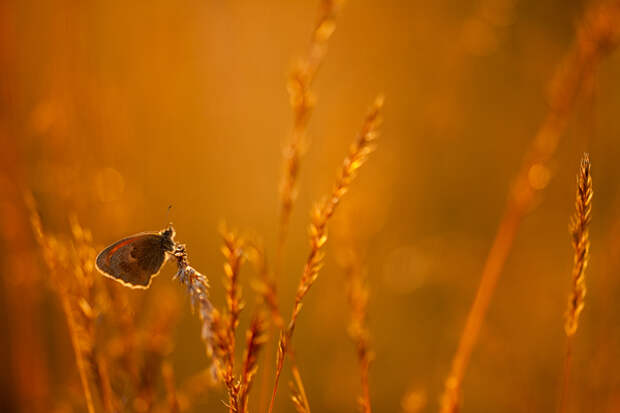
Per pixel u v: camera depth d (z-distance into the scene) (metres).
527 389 0.78
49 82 0.78
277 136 1.02
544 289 0.88
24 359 0.75
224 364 0.63
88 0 0.87
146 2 0.93
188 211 0.91
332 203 0.64
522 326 0.85
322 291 0.81
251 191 1.01
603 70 0.84
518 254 0.91
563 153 0.89
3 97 0.76
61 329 0.77
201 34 1.00
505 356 0.79
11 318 0.75
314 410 0.80
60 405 0.73
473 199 0.97
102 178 0.75
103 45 0.88
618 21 0.69
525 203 0.71
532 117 0.98
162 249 0.67
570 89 0.70
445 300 0.91
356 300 0.65
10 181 0.74
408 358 0.89
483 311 0.70
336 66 1.01
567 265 0.91
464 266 0.87
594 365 0.74
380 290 0.89
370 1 1.02
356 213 0.74
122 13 0.90
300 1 1.13
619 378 0.73
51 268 0.67
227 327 0.63
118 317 0.68
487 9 0.77
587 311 0.79
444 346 0.84
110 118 0.78
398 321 0.91
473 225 0.97
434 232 0.93
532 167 0.71
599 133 0.84
